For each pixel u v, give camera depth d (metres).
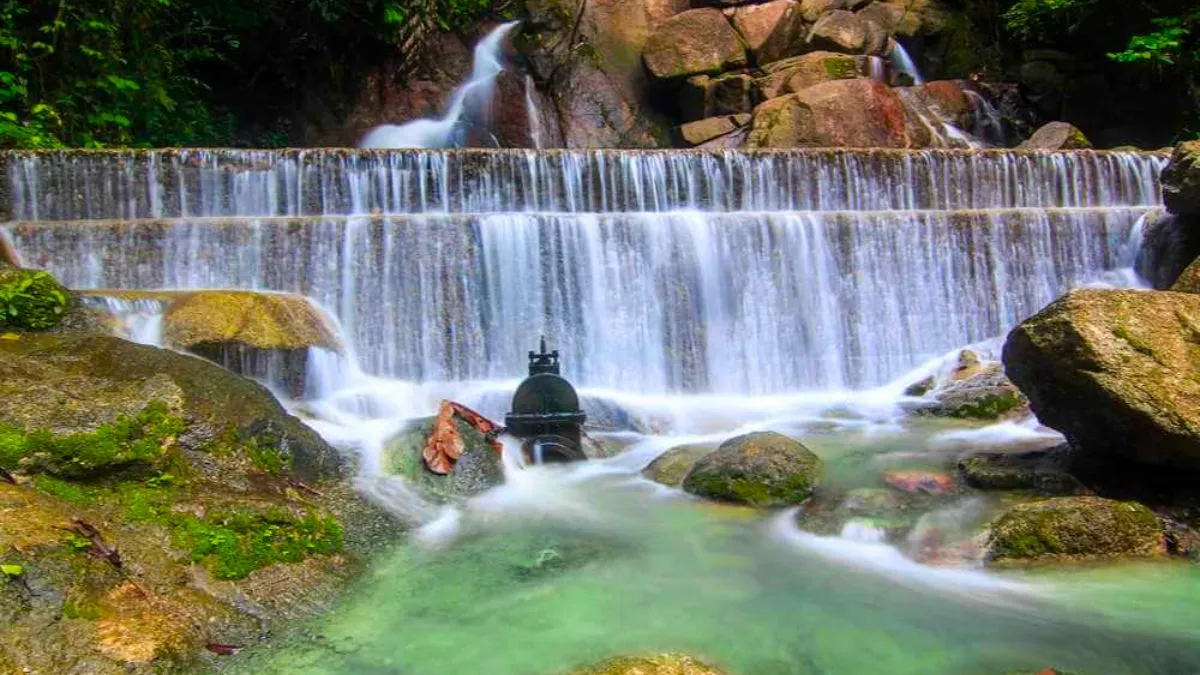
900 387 9.55
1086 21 17.59
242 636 4.03
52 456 4.45
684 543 5.42
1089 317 5.73
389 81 16.30
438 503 5.90
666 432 8.09
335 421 7.00
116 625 3.68
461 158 9.59
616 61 17.98
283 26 15.38
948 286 10.02
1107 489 5.83
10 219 8.54
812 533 5.57
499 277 8.87
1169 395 5.39
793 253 9.66
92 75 11.83
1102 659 3.99
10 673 3.29
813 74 16.22
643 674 3.70
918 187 10.77
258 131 15.87
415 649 4.04
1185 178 9.58
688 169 10.21
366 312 8.55
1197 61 16.14
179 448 5.00
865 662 3.98
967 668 3.90
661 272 9.30
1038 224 10.30
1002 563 4.99
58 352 5.63
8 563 3.63
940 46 18.70
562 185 9.88
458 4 16.50
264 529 4.67
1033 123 17.89
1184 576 4.85
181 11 13.97
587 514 5.91
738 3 18.06
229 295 7.28
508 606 4.50
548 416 6.91
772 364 9.51
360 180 9.32
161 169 8.86
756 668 3.91
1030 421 7.76
